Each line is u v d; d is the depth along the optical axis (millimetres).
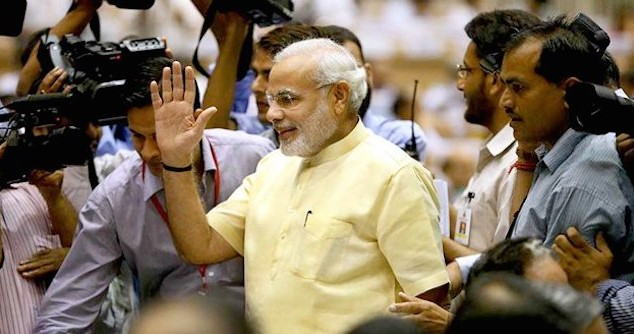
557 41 4809
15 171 5340
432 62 12891
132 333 3188
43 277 5734
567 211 4762
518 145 5418
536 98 4832
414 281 4629
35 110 5312
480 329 3154
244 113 7250
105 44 5480
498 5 13227
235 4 6234
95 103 5320
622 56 12117
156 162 5203
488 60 5758
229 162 5523
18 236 5730
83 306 5418
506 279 3326
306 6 12625
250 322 3217
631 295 4520
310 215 4750
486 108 5945
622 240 4750
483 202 5832
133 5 6324
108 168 6445
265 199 4953
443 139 11672
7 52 10805
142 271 5488
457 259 5398
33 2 11125
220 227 5008
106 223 5434
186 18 11438
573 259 4586
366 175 4727
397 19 13039
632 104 4500
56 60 5699
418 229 4660
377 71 12594
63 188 6180
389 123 6680
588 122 4527
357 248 4691
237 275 5441
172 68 4879
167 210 4945
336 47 4844
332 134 4793
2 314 5648
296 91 4758
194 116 4879
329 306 4676
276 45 6180
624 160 4801
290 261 4750
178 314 3105
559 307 3188
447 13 13203
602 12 12617
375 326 3264
